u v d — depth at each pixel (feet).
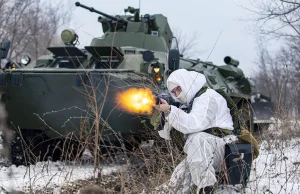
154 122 15.56
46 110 25.00
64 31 30.48
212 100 14.65
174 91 15.17
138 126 22.61
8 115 26.00
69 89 24.07
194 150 14.20
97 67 27.66
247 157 14.79
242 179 14.34
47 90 24.71
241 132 15.46
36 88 25.03
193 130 14.30
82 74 23.43
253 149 15.29
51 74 24.53
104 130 22.11
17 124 26.18
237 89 36.60
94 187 15.49
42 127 25.73
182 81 14.98
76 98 23.85
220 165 14.38
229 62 36.96
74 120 24.13
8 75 25.55
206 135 14.47
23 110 25.71
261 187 15.84
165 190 14.23
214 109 14.61
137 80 22.62
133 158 21.53
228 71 36.32
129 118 22.47
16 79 25.34
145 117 21.85
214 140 14.46
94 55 27.40
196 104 14.60
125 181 15.97
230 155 14.37
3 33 60.44
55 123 25.00
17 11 62.34
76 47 27.99
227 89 34.55
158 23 35.06
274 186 16.01
